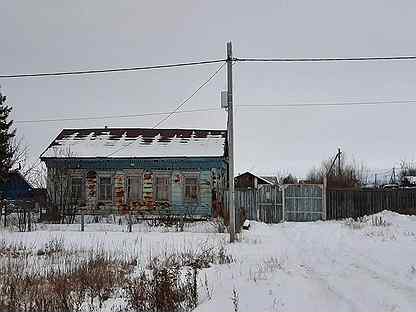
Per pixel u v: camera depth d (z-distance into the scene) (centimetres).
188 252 1694
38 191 3556
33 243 2069
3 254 1727
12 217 3266
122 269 1346
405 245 1872
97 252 1655
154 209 3556
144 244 2056
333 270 1341
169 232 2602
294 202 3431
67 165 3522
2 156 3522
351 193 3447
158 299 884
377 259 1530
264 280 1168
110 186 3600
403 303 911
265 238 2328
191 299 930
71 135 3959
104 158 3550
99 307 919
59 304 891
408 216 3164
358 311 853
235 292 945
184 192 3547
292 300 946
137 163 3578
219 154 3503
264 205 3441
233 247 1941
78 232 2553
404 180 5184
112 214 3569
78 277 1166
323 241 2159
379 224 2848
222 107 2272
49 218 3275
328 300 952
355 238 2234
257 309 870
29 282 1107
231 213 2178
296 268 1381
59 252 1773
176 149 3612
